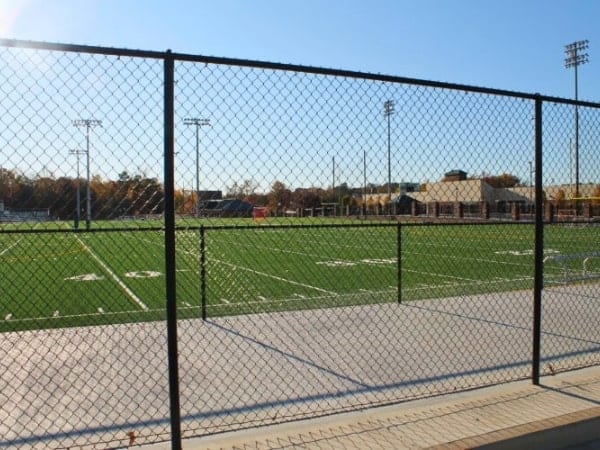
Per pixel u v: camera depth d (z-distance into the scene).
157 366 6.83
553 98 5.73
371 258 22.06
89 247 26.73
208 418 5.15
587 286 13.30
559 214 25.73
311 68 4.52
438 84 5.12
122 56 3.93
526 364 6.94
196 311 10.84
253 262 20.59
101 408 5.45
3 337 8.34
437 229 33.94
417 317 9.81
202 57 4.11
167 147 3.99
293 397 5.75
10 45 3.65
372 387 6.06
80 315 10.63
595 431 4.67
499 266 19.11
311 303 11.83
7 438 4.75
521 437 4.32
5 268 18.95
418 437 4.30
